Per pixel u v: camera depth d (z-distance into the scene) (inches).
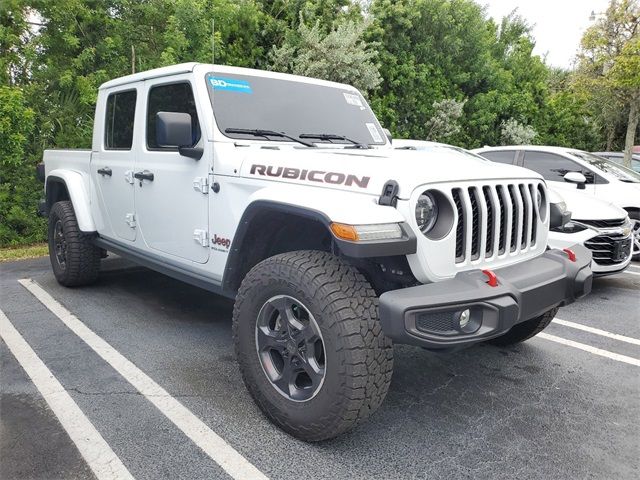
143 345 152.9
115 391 123.8
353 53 416.8
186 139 124.2
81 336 159.3
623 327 179.5
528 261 115.1
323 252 102.8
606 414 118.3
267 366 107.3
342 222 90.4
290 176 111.1
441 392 128.0
